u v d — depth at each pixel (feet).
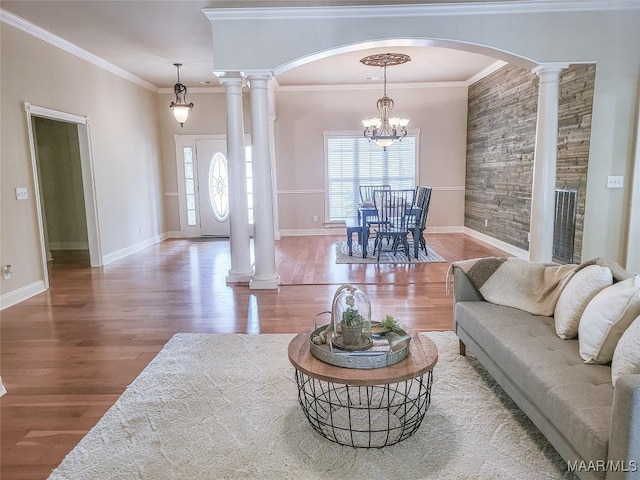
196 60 20.20
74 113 18.17
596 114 13.92
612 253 14.55
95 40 17.06
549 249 14.37
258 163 15.23
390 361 6.48
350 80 25.89
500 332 7.77
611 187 14.25
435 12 13.38
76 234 24.17
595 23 13.44
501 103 22.38
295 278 17.34
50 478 6.23
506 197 21.95
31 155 15.49
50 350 10.73
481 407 7.83
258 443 6.91
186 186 28.07
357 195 28.25
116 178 21.79
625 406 4.53
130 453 6.72
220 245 25.39
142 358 10.24
